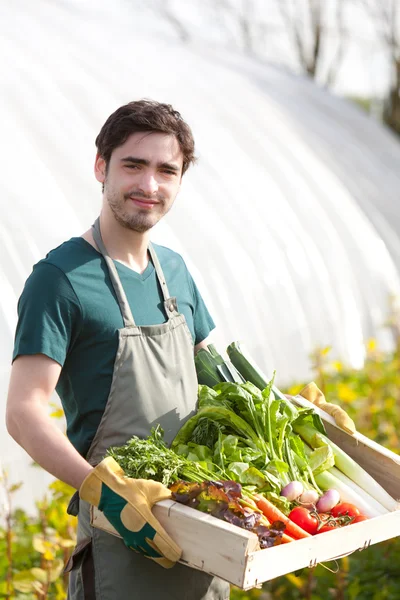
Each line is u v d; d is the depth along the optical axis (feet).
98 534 8.35
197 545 7.28
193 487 7.54
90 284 8.34
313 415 9.30
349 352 26.30
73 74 25.80
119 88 27.07
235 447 8.51
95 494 7.57
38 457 7.75
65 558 12.57
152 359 8.56
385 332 28.37
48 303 8.11
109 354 8.38
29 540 14.21
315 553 7.56
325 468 8.87
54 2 34.01
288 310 24.52
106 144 8.52
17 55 25.22
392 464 9.17
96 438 8.38
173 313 8.99
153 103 8.56
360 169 35.24
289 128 33.06
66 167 21.08
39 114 22.43
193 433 8.79
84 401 8.43
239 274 23.48
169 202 8.68
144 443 8.02
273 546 7.35
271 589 14.24
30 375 8.01
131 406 8.38
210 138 27.96
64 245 8.57
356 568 14.44
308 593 13.58
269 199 27.17
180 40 38.47
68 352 8.38
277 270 24.77
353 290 27.68
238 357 9.79
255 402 8.95
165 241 22.03
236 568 6.97
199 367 9.65
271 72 40.45
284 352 23.95
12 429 7.96
